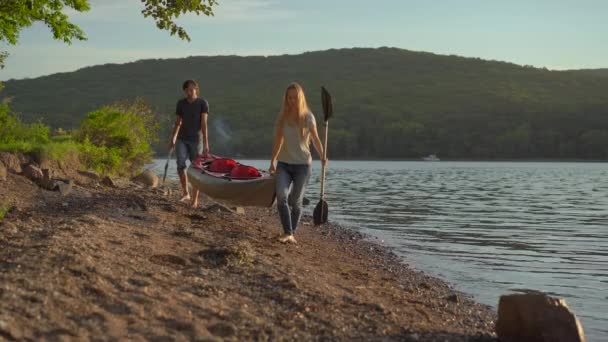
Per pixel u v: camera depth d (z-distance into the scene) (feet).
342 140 413.80
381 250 33.81
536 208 63.62
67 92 505.25
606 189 100.22
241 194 29.53
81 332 13.70
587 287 25.96
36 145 40.04
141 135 60.34
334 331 15.83
